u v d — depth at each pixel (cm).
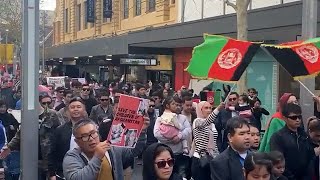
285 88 1667
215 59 681
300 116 621
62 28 5309
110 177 510
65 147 668
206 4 2291
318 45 721
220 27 1692
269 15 1439
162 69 2691
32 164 611
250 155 435
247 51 684
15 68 4078
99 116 1104
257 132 559
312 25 870
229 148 534
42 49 4088
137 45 2373
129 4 3431
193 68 684
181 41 2072
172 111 871
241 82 1340
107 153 516
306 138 634
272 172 454
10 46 3133
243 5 1343
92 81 3256
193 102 1047
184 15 2523
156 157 460
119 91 1351
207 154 752
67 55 3484
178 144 848
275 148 616
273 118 676
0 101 1045
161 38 2103
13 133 1045
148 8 3094
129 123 535
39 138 687
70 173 482
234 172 517
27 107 606
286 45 723
